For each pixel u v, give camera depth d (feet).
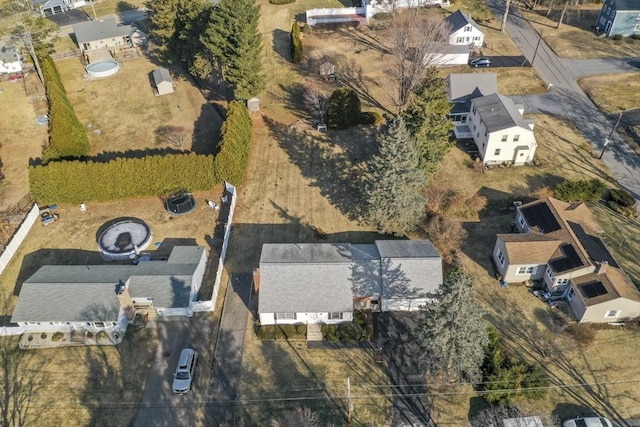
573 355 137.69
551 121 225.56
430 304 126.82
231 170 185.88
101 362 138.51
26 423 126.00
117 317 141.18
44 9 320.29
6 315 150.41
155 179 184.85
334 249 156.66
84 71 260.42
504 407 126.31
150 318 149.07
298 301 143.54
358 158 205.87
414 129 176.24
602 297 140.36
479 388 131.23
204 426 124.88
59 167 178.40
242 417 126.41
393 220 167.43
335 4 331.57
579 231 160.56
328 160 205.98
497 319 147.02
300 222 179.83
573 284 146.61
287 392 131.44
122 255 164.45
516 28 303.68
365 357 138.92
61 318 140.97
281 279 146.10
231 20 198.90
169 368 136.98
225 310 151.23
